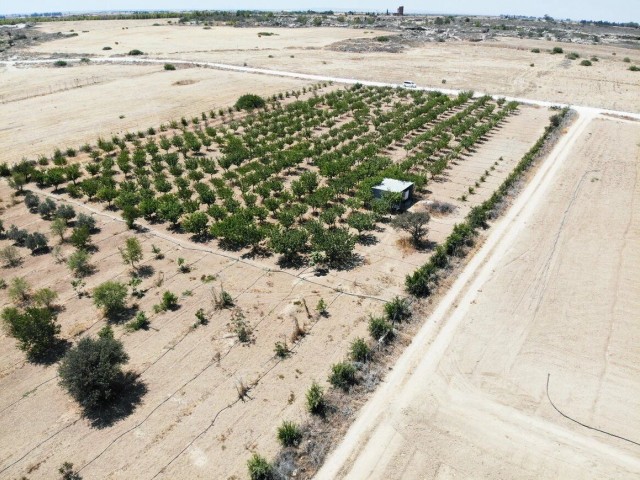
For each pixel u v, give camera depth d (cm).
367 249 3206
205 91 7831
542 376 2133
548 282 2817
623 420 1916
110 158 4881
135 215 3538
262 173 4322
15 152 5147
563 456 1773
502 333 2402
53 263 3091
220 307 2606
